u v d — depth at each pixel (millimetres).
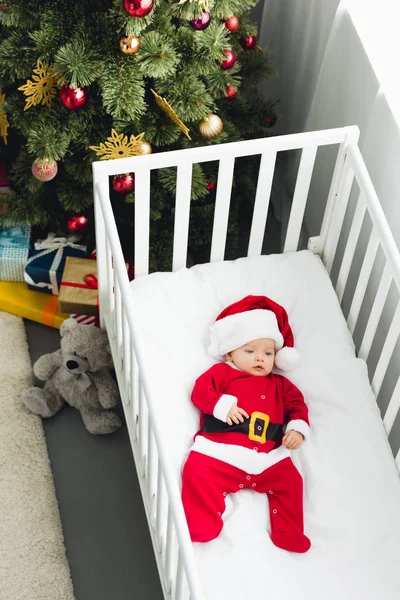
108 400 2135
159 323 1955
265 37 2654
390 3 2020
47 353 2352
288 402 1876
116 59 1911
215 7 1922
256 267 2086
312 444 1811
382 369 1864
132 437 1892
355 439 1800
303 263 2100
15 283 2424
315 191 2461
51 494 2057
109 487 2098
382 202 1970
